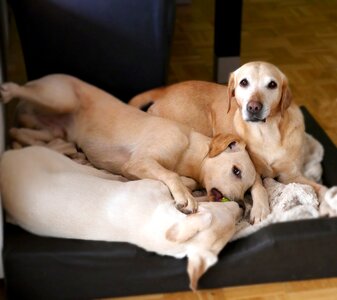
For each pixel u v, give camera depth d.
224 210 1.92
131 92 2.66
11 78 3.06
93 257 1.86
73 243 1.90
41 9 2.41
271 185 2.22
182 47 3.71
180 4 4.36
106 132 2.30
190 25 4.03
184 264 1.87
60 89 2.31
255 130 2.21
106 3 2.42
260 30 3.97
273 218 2.04
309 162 2.41
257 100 2.07
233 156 2.12
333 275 1.98
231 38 3.20
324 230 1.89
